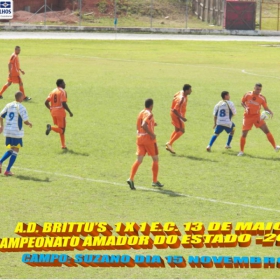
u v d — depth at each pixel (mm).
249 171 39938
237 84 75750
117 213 31562
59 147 44969
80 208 32219
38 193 34500
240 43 139625
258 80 79688
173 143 46906
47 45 122750
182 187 36125
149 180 37438
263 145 47156
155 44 132125
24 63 91875
